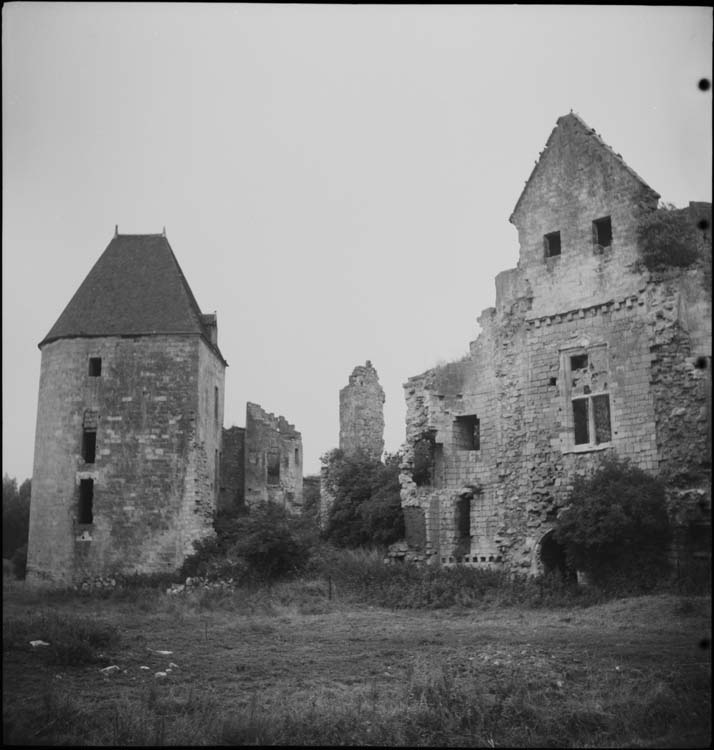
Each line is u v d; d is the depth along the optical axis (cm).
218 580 3350
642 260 2814
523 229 3173
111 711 1200
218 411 4262
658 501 2541
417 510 3328
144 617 2539
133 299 3972
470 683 1393
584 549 2592
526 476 3014
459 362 3381
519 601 2664
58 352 3900
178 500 3712
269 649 1855
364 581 3053
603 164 2980
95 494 3725
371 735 1127
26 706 1187
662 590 2408
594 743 1097
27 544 3875
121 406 3806
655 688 1268
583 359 2989
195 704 1260
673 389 2686
